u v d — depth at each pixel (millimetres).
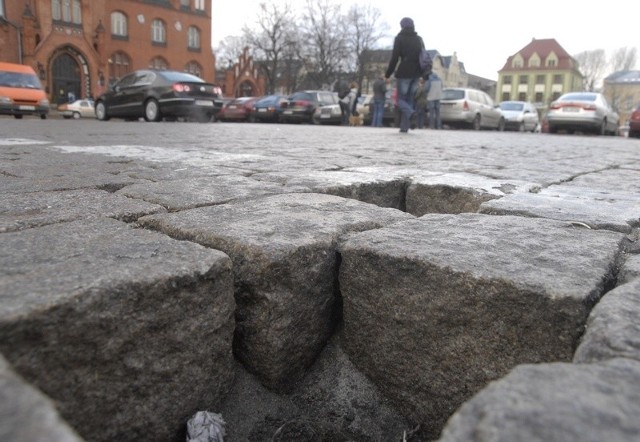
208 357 1200
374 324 1382
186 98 15781
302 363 1433
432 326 1270
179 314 1116
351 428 1380
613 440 666
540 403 737
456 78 104750
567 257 1339
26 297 930
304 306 1386
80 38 39906
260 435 1304
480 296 1185
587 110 17109
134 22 45188
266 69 54000
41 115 19453
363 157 4629
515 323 1154
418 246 1386
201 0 49500
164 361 1104
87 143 5629
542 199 2297
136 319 1039
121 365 1030
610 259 1348
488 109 19844
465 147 6793
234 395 1331
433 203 2701
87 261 1149
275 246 1339
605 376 809
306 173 3070
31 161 3549
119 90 16797
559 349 1113
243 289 1329
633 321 975
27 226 1562
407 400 1357
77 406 976
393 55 10047
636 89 88625
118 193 2201
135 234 1402
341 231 1549
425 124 18719
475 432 701
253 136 8211
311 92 22344
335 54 51906
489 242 1451
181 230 1515
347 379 1445
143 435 1096
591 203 2256
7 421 618
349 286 1418
